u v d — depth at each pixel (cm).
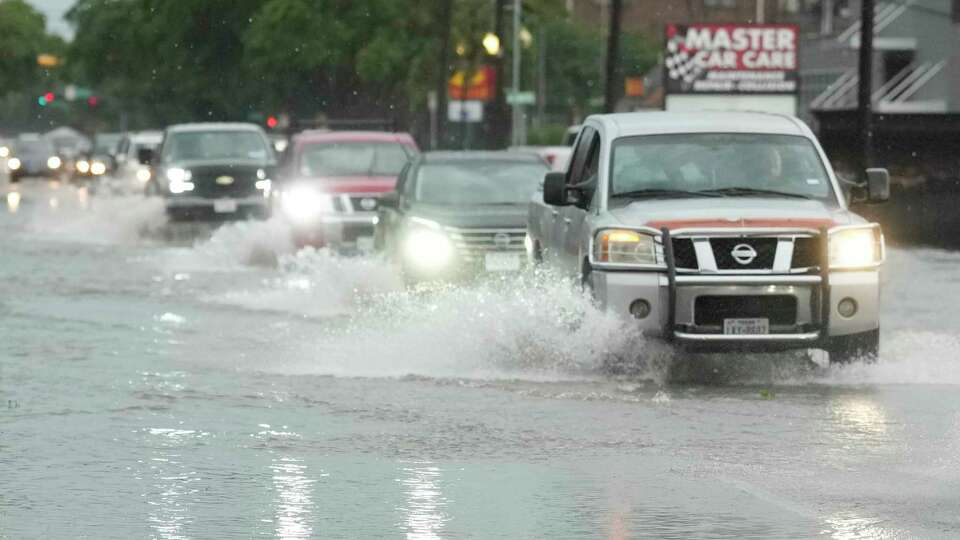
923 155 7069
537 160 4731
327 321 4153
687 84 10850
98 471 2236
